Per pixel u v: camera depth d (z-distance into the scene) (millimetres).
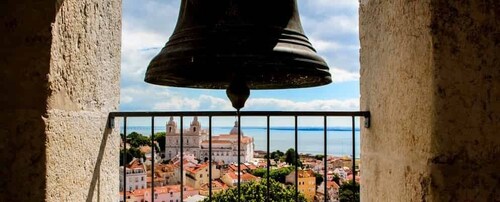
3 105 1473
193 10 1750
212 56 1613
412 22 1358
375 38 1776
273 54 1644
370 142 1841
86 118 1781
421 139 1288
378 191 1708
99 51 1924
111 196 2064
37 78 1465
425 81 1265
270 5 1727
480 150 1195
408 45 1390
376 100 1754
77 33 1693
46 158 1468
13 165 1471
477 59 1203
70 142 1635
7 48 1478
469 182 1197
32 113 1464
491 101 1196
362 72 1992
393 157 1523
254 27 1675
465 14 1212
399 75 1468
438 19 1222
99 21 1926
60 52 1549
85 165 1771
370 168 1838
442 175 1203
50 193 1489
